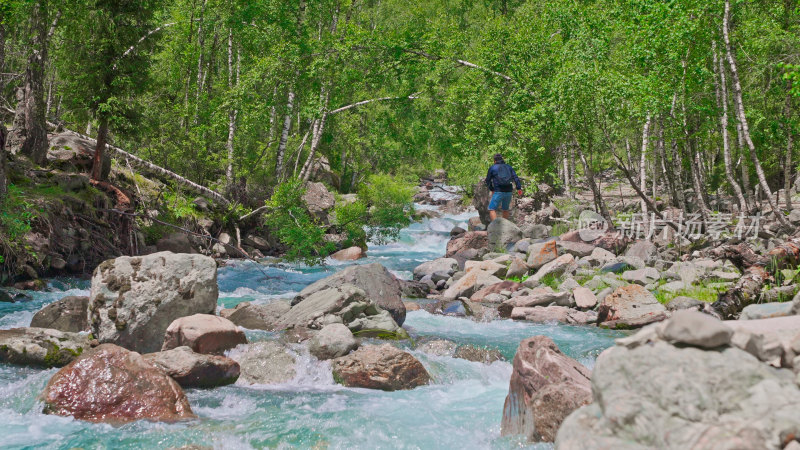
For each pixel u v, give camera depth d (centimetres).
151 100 2177
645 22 1521
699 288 1002
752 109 1858
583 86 1462
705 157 2892
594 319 925
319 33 2328
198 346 634
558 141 1717
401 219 2291
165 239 1641
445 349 738
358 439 446
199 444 436
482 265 1308
